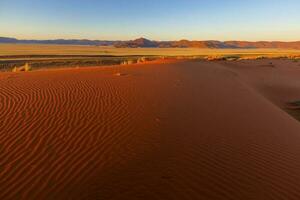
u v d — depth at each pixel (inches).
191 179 245.3
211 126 370.3
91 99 447.5
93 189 223.9
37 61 2015.3
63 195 215.6
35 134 311.0
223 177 252.4
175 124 363.3
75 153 275.3
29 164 253.6
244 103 518.9
